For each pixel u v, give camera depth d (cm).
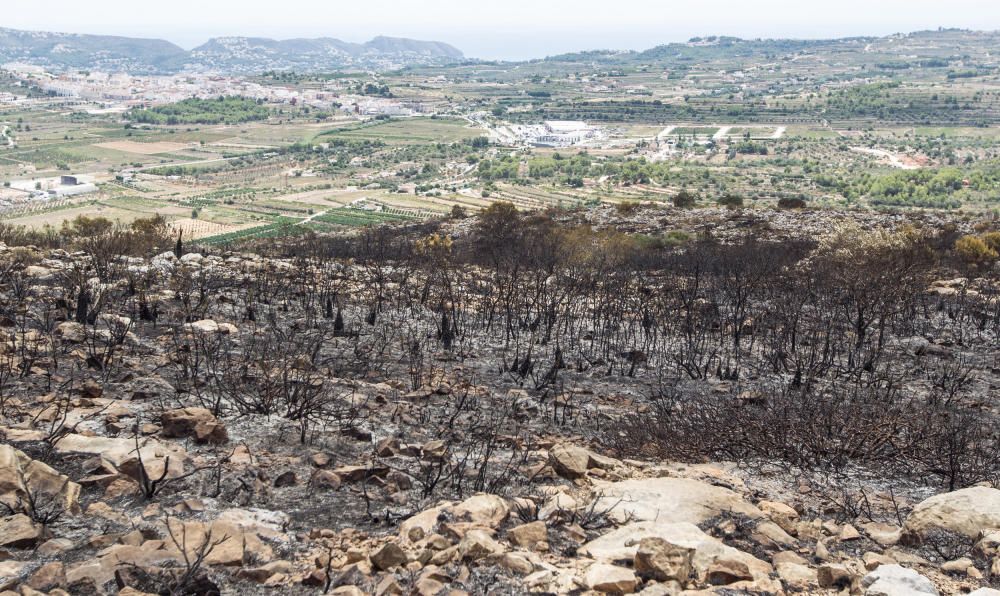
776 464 779
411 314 1514
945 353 1484
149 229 2973
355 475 599
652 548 445
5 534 440
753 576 455
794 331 1463
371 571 441
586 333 1525
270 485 576
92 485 532
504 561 441
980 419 1073
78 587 397
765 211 4612
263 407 757
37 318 1067
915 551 537
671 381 1227
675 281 2036
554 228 3700
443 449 684
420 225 4331
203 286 1421
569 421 943
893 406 1070
